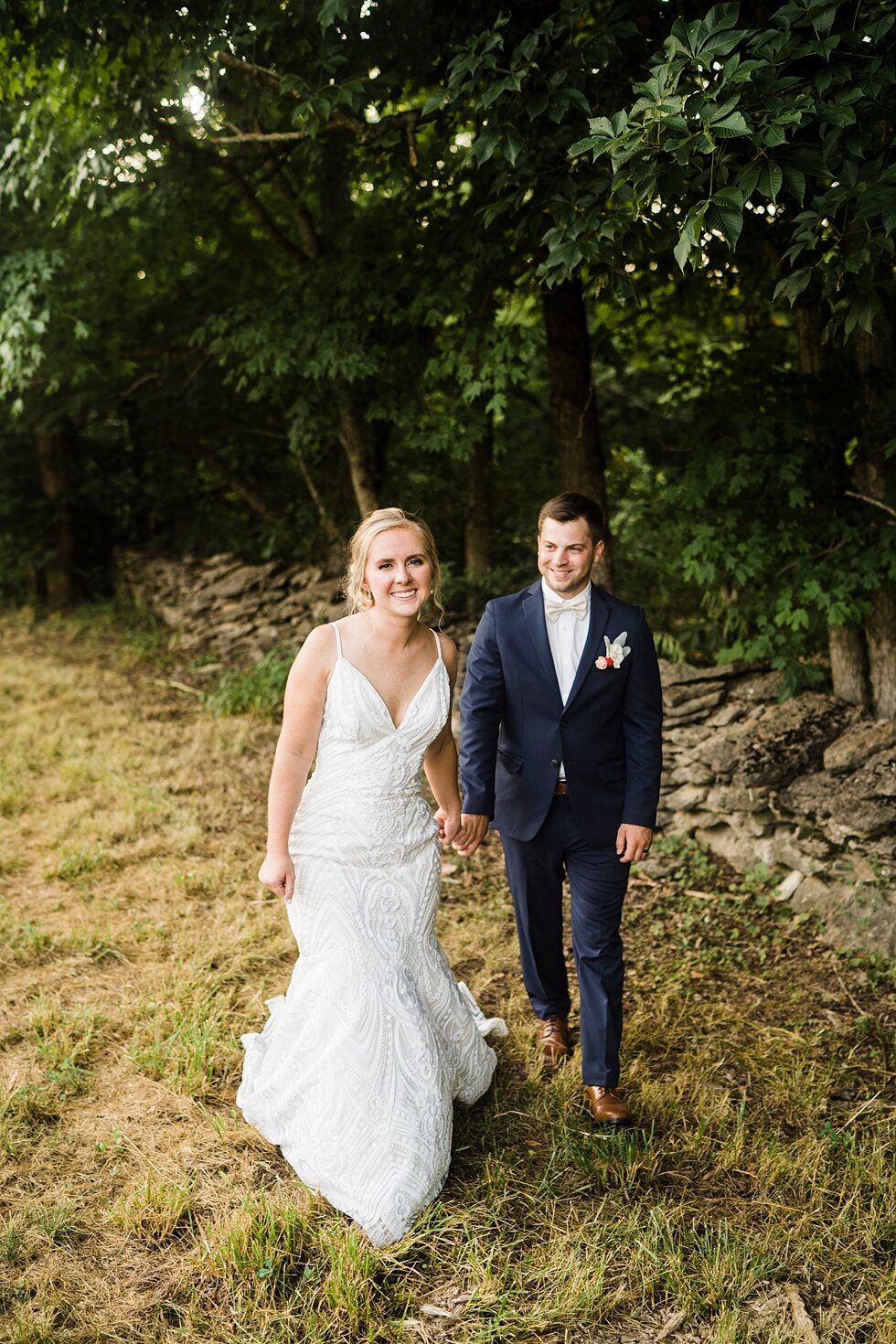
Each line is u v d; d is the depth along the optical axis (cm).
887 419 479
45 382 943
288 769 260
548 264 361
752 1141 275
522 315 726
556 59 373
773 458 508
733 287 600
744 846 464
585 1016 287
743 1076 309
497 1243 235
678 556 573
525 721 287
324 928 260
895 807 400
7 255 721
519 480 939
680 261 267
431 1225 242
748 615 552
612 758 285
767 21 361
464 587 763
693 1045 324
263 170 769
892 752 431
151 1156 270
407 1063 252
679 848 484
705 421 539
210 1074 306
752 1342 213
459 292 566
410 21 426
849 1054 319
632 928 416
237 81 527
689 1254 237
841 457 524
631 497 791
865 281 306
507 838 294
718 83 270
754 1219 248
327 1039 254
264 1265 229
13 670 898
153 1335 213
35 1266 231
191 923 413
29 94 570
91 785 588
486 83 411
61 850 486
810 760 457
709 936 405
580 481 623
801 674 514
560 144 385
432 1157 248
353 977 254
